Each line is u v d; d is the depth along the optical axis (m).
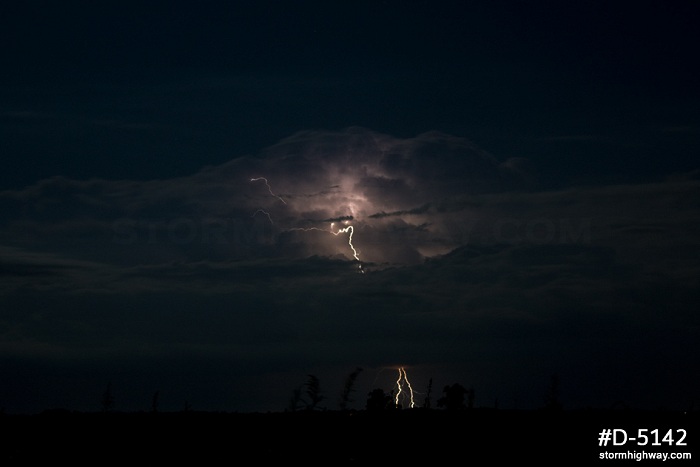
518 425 20.14
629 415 21.48
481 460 17.36
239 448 18.45
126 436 19.81
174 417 22.27
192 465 17.16
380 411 21.38
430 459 17.44
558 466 17.02
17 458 17.86
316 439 18.94
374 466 16.92
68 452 18.36
